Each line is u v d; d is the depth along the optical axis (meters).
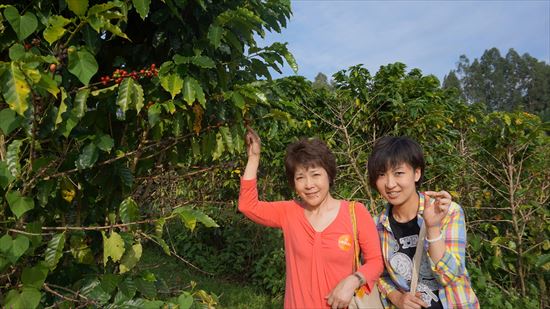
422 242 1.96
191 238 6.74
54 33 1.70
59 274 2.13
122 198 2.28
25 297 1.74
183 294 2.24
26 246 1.70
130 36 2.42
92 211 2.27
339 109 4.54
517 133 3.93
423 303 1.92
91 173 2.11
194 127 2.23
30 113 1.75
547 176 4.15
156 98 2.17
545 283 3.89
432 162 4.46
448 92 5.40
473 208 4.22
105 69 2.37
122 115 2.02
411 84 4.54
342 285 1.80
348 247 1.90
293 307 1.95
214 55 2.38
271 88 2.69
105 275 1.99
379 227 2.15
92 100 2.21
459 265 1.86
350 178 4.53
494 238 3.96
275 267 5.39
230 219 5.81
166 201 2.76
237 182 4.99
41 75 1.57
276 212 2.15
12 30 1.90
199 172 2.59
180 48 2.27
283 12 2.70
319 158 1.95
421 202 2.04
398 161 1.97
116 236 1.93
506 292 3.78
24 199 1.75
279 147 5.00
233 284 5.93
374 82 4.68
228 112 2.50
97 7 1.72
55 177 1.96
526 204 4.06
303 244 1.96
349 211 1.96
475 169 4.57
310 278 1.92
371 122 4.73
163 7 2.25
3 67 1.55
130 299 2.05
